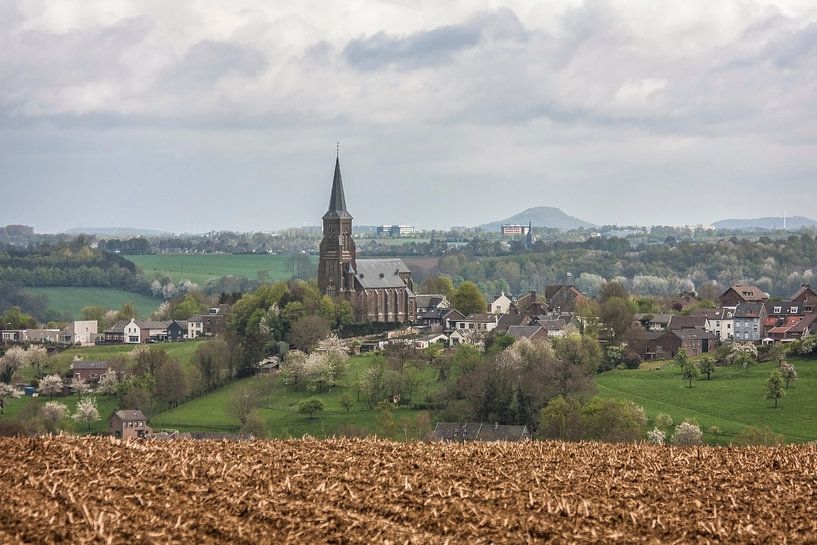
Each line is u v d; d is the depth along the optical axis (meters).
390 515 135.25
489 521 131.25
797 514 138.25
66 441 173.88
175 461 160.25
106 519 125.06
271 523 129.25
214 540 121.56
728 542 127.19
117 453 164.75
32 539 118.62
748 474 161.50
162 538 120.56
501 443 187.00
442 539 124.94
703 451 181.25
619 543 124.94
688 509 139.62
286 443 181.50
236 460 163.12
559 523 132.00
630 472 161.62
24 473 146.62
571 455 176.00
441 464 163.88
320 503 137.50
